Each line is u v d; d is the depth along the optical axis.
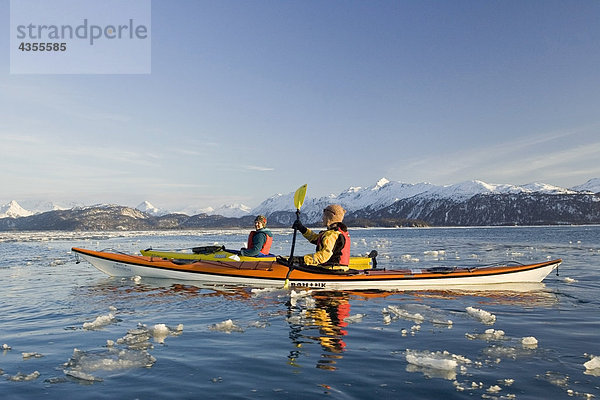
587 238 47.66
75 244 38.78
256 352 4.61
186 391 3.53
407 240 50.66
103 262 11.06
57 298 8.18
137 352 4.63
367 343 4.96
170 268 10.34
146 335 5.35
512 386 3.59
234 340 5.10
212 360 4.35
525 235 68.12
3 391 3.54
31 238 60.25
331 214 8.95
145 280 10.45
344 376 3.86
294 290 8.88
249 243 11.02
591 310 6.95
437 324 5.92
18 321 6.23
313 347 4.79
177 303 7.56
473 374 3.90
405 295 8.35
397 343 4.96
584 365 4.10
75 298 8.16
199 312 6.79
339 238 8.75
